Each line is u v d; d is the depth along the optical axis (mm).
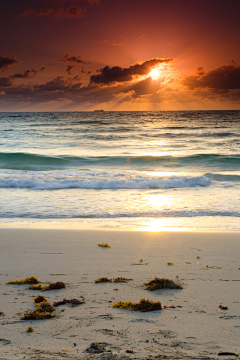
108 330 3395
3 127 64188
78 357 2764
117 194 14086
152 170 21641
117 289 4695
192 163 24391
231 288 4730
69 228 8945
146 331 3369
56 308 4012
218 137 44781
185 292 4570
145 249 6988
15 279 5164
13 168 22484
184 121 92312
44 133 49594
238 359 2766
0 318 3725
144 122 87062
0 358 2756
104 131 54719
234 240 7746
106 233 8414
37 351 2910
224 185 16109
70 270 5605
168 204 12281
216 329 3418
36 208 11539
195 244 7398
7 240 7668
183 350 2936
